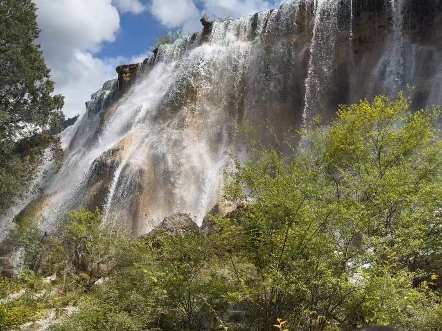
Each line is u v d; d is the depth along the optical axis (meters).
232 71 31.94
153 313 8.55
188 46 37.06
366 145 11.98
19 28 25.69
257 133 28.84
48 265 19.25
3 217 33.50
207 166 28.94
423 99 23.58
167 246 8.97
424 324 6.99
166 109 33.03
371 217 7.87
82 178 31.30
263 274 7.43
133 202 26.98
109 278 13.38
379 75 25.70
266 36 31.16
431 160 10.81
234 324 7.83
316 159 11.58
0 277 14.64
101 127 37.62
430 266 8.73
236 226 8.10
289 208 7.29
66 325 8.84
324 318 6.82
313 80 27.91
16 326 9.66
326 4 28.66
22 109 26.08
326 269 6.80
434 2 24.52
